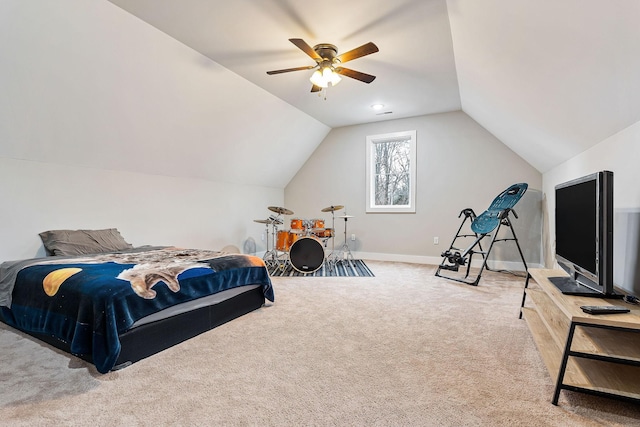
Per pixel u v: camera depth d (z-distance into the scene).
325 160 6.24
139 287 1.99
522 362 1.93
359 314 2.83
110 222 3.71
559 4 1.44
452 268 4.27
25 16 2.19
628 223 2.04
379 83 3.95
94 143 3.31
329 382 1.72
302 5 2.42
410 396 1.59
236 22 2.65
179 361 1.97
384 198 5.90
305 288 3.77
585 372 1.60
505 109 3.39
